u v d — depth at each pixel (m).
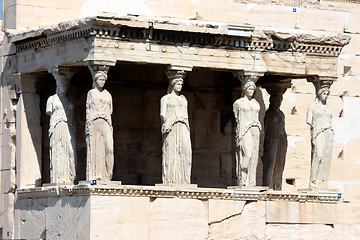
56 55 33.38
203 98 37.28
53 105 33.34
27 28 34.94
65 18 35.12
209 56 33.19
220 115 37.47
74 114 35.59
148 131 36.66
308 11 38.16
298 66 34.22
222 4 36.62
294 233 34.12
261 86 36.06
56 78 33.44
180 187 32.53
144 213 31.98
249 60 33.66
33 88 35.31
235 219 33.28
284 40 33.94
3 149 36.03
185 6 35.97
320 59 34.50
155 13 35.62
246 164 33.38
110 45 31.91
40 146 35.38
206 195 32.88
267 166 35.59
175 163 32.66
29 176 35.12
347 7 38.81
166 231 32.28
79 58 32.31
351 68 38.84
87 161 31.97
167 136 32.72
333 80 34.59
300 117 38.12
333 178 38.41
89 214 31.23
